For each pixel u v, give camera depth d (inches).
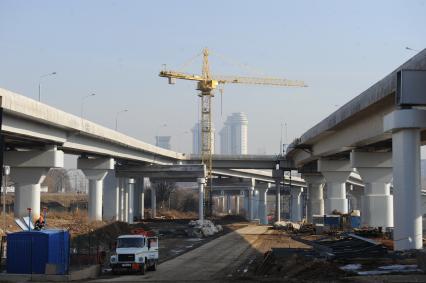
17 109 2139.5
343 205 3981.3
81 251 2230.6
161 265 1995.6
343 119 2615.7
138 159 4448.8
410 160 1866.4
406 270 1371.8
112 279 1528.1
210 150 6476.4
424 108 1955.0
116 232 3316.9
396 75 1873.8
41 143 2827.3
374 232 2691.9
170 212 7372.1
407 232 1860.2
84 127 2945.4
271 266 1728.6
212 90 6712.6
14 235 1486.2
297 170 5708.7
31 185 2817.4
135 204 6053.2
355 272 1363.2
